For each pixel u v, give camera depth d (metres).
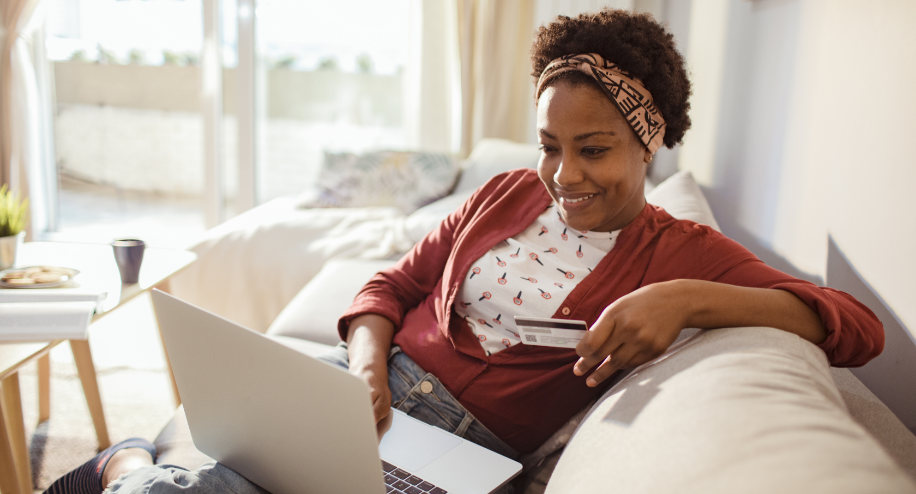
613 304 0.69
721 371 0.57
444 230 1.13
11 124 3.45
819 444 0.44
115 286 1.45
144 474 0.74
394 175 2.98
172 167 3.96
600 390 0.93
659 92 0.83
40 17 3.48
